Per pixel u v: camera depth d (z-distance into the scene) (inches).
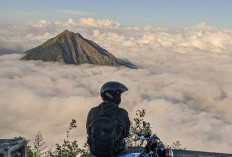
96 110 166.9
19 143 244.4
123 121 162.2
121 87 170.2
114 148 156.3
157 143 153.9
